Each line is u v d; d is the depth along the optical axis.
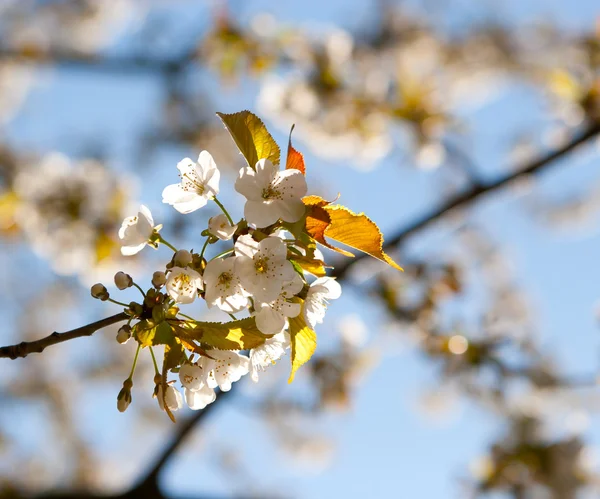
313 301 2.55
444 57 12.18
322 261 2.41
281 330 2.40
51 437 14.58
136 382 11.05
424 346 8.60
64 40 12.90
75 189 8.21
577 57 7.97
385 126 9.31
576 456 8.70
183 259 2.33
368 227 2.45
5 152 11.24
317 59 9.33
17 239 8.77
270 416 9.91
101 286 2.33
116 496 7.19
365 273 7.98
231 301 2.39
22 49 11.53
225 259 2.35
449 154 7.89
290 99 9.26
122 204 8.33
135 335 2.31
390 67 11.14
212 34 9.67
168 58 11.24
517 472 8.77
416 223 7.55
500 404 9.10
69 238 8.20
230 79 9.70
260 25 9.40
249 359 2.57
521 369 8.89
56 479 14.30
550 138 8.08
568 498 8.55
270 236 2.37
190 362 2.40
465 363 8.46
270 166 2.38
